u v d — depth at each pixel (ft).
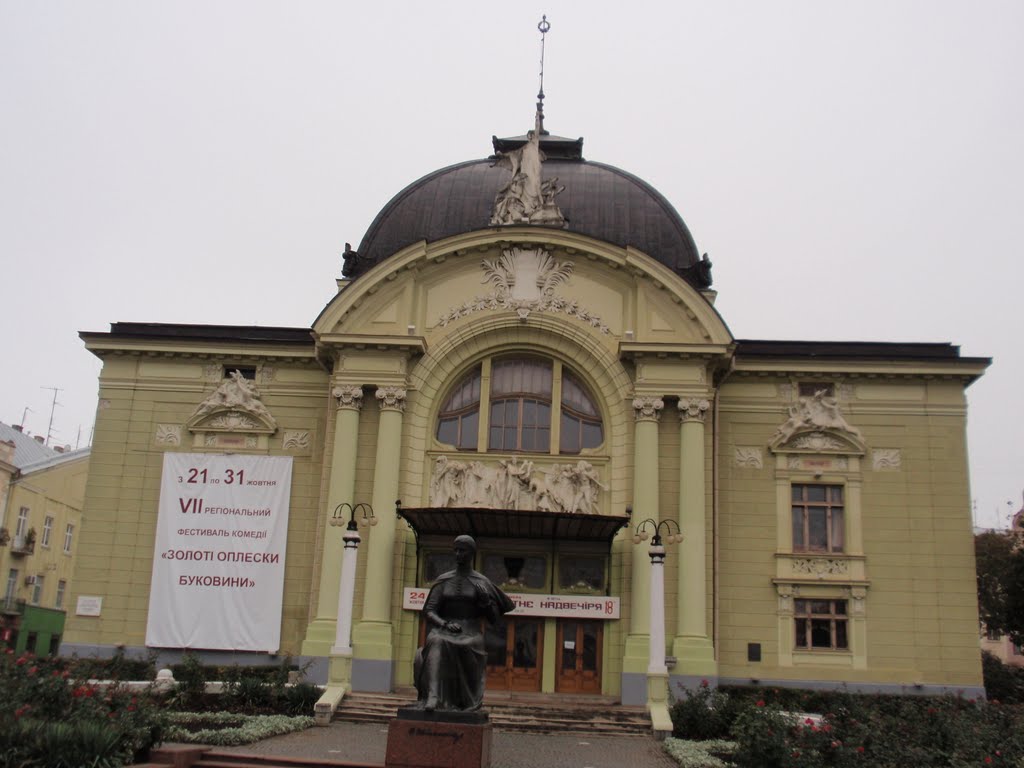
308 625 118.21
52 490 205.36
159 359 132.87
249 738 78.23
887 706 105.70
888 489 125.70
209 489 126.62
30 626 193.36
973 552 123.24
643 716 100.37
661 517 118.01
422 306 126.41
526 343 126.52
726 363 122.62
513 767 74.90
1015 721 81.87
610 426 123.44
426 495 122.31
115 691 68.74
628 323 124.47
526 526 116.16
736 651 121.80
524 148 131.23
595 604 116.26
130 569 126.93
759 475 126.93
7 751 53.93
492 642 65.82
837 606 123.34
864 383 128.67
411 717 58.23
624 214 137.28
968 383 127.95
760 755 68.80
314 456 128.88
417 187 142.82
